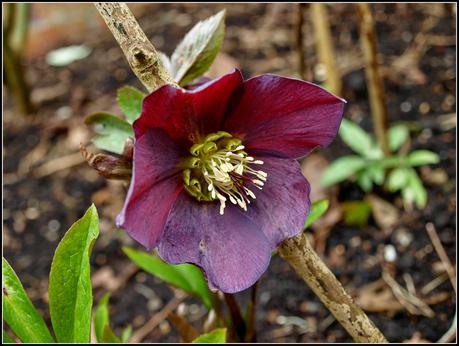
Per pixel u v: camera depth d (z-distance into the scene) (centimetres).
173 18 79
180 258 28
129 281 54
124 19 28
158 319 51
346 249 52
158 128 28
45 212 61
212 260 29
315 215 37
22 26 67
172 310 51
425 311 47
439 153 58
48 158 66
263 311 49
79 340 29
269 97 28
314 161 58
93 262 56
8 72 68
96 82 73
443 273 49
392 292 49
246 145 29
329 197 55
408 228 53
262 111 28
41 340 30
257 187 29
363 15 50
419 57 66
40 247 58
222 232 29
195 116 28
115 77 73
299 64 54
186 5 80
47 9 79
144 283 54
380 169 54
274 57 70
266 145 29
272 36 73
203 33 31
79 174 64
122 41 28
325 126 28
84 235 29
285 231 29
